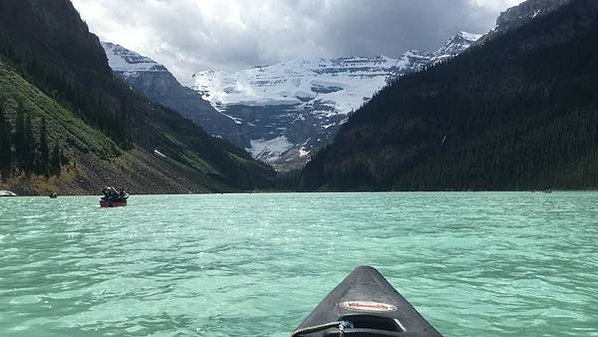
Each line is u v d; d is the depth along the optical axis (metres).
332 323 6.55
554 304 11.98
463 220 37.25
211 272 15.95
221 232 28.53
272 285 14.07
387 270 16.20
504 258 18.59
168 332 9.95
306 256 19.22
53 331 9.92
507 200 80.69
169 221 37.47
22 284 14.11
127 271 16.12
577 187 139.25
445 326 10.34
